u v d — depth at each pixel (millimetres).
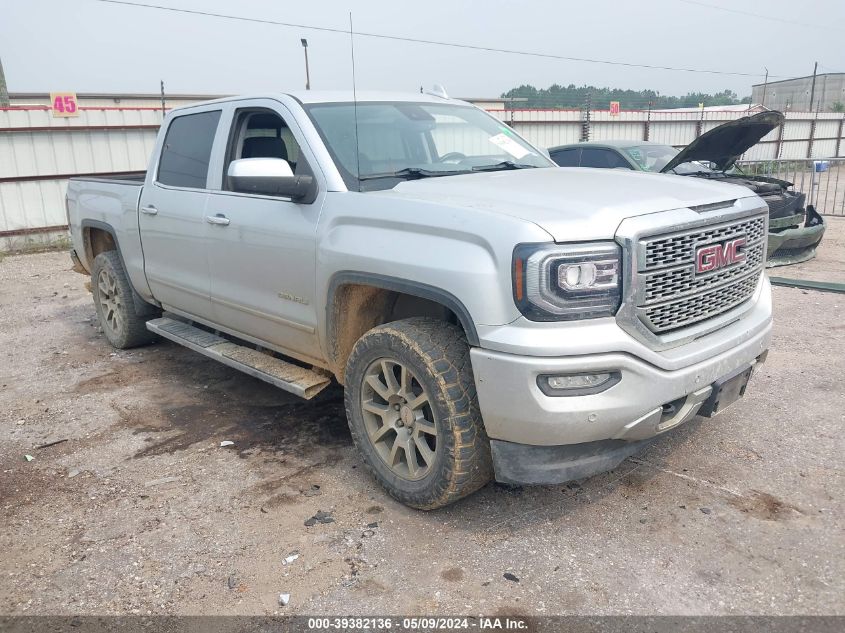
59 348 6430
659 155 9578
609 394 2793
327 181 3658
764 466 3676
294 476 3801
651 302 2883
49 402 5051
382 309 3713
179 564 3031
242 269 4242
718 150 8469
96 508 3531
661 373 2900
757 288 3664
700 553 2961
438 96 4945
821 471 3602
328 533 3227
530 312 2736
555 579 2830
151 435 4418
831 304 6922
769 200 8398
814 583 2736
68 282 9570
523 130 21172
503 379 2799
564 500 3434
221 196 4414
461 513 3352
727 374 3225
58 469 3986
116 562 3064
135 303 5973
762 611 2594
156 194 5129
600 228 2785
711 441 3980
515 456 2947
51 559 3105
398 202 3260
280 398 5008
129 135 13508
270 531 3262
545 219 2803
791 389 4715
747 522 3172
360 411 3545
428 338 3143
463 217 2963
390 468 3436
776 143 27500
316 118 3945
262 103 4281
